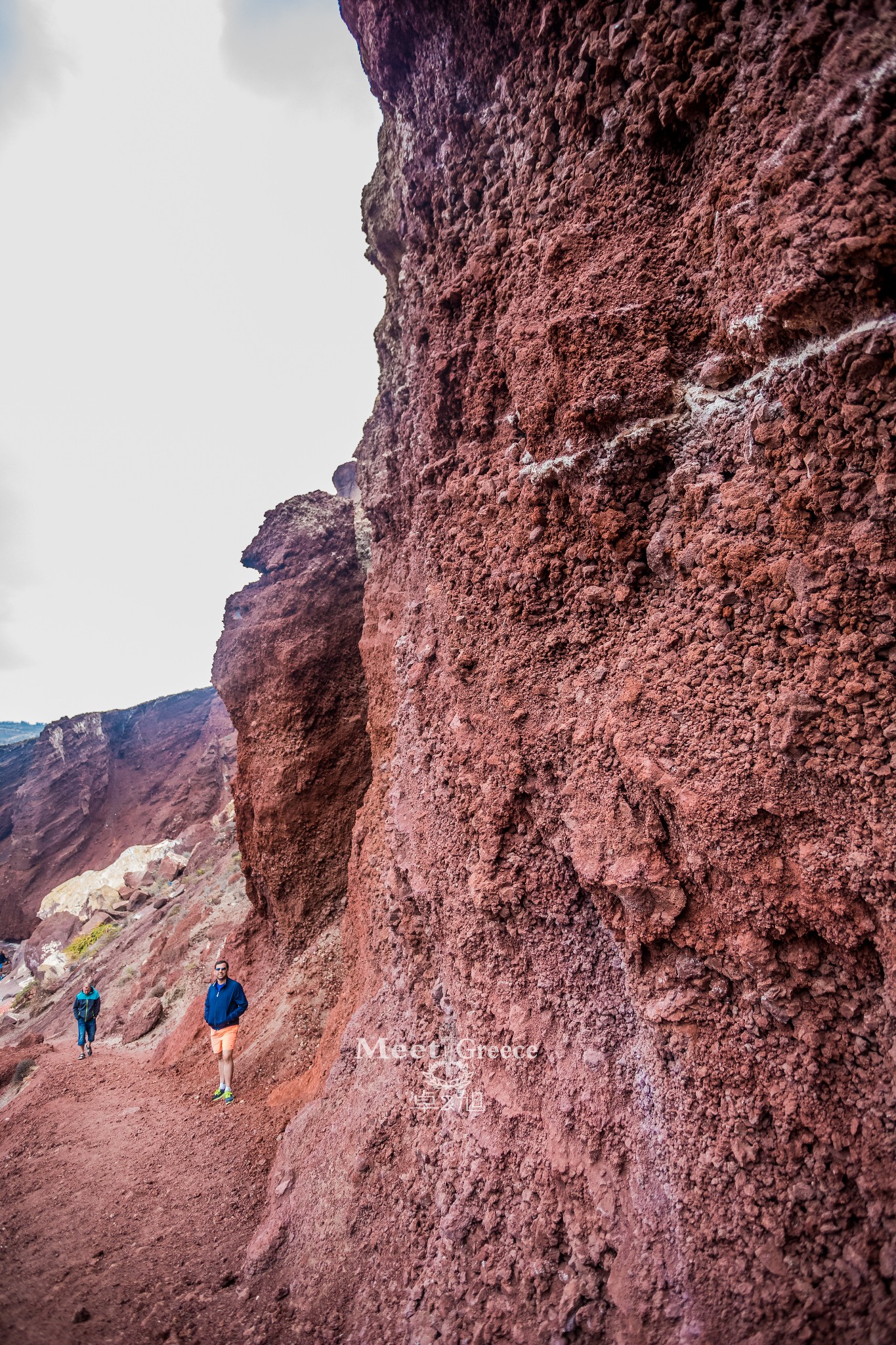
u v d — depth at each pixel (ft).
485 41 9.95
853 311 5.32
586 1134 7.81
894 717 5.19
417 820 12.10
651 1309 6.42
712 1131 6.62
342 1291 8.89
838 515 5.61
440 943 11.44
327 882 23.70
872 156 4.97
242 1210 11.43
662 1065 7.25
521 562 9.12
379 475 16.97
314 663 24.31
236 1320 8.91
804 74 5.53
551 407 8.32
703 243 6.98
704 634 6.79
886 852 5.16
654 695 7.13
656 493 7.61
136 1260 10.34
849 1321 5.27
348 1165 10.48
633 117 7.57
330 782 24.12
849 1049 5.77
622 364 7.41
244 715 26.37
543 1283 7.51
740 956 6.30
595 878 7.55
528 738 9.01
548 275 8.43
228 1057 17.56
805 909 5.78
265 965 25.43
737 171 6.24
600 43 7.59
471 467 10.62
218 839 59.57
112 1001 38.37
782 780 5.90
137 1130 15.78
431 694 11.93
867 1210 5.54
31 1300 9.39
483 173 10.59
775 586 6.01
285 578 25.80
